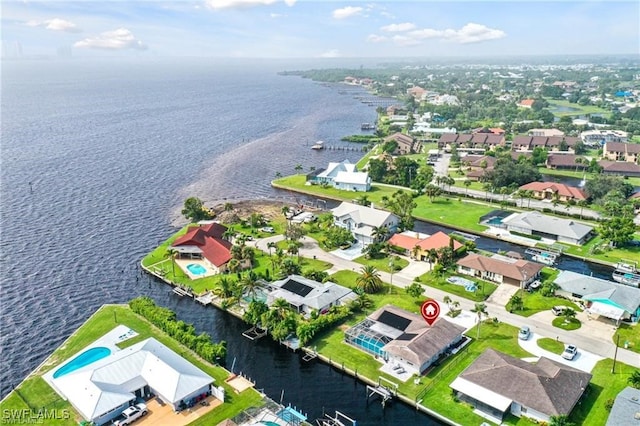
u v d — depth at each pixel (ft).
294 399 298.56
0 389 311.06
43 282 451.53
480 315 358.64
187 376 289.53
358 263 482.69
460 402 284.20
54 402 285.43
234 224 589.73
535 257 490.08
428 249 476.95
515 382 279.49
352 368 318.86
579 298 397.60
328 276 446.60
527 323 367.45
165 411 278.26
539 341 343.46
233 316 396.16
